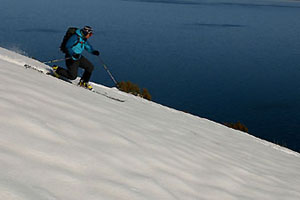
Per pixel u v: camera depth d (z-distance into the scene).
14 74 5.41
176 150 4.65
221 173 4.44
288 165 6.96
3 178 2.18
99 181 2.75
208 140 6.75
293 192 4.70
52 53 103.00
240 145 7.73
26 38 128.12
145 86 78.44
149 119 6.43
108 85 75.44
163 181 3.34
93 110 4.92
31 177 2.36
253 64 127.31
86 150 3.22
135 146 3.98
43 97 4.43
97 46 140.62
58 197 2.26
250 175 4.94
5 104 3.50
